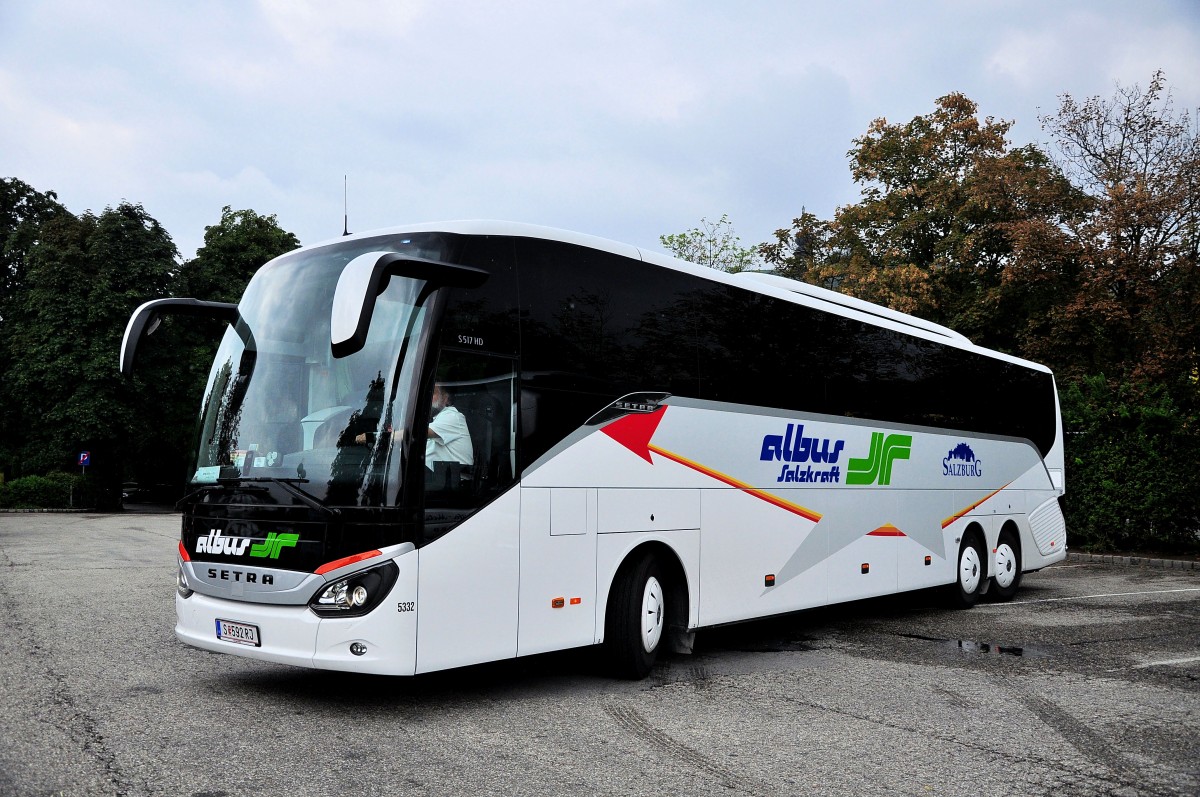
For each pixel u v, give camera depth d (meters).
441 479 6.27
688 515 8.27
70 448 42.25
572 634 7.11
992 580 13.42
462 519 6.35
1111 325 24.41
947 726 6.41
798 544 9.67
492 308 6.75
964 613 12.36
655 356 8.08
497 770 5.23
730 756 5.62
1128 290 24.16
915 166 30.95
